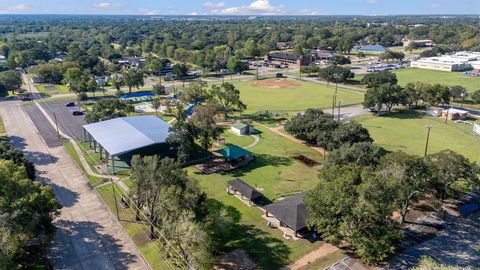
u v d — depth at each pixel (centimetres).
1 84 16138
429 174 5844
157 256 5238
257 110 14038
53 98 16100
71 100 15725
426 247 5459
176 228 4872
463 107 14325
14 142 10375
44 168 8550
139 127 9556
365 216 4903
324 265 5088
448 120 12556
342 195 5000
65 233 5897
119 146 8306
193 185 5547
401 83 18838
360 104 14825
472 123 12056
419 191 5797
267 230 5953
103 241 5688
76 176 8119
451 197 6931
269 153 9531
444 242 5578
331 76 19550
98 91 17738
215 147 9906
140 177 5559
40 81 19975
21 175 5575
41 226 5125
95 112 11288
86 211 6606
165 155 9112
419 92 14012
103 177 8038
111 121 10106
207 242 4844
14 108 14312
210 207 6531
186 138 8525
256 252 5372
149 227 5825
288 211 5956
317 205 5156
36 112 13675
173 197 5184
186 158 8531
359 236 4912
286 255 5306
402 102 13950
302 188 7519
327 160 7350
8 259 4238
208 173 8269
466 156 9088
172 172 5528
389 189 5169
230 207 6706
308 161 8956
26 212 4816
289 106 14600
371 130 11419
